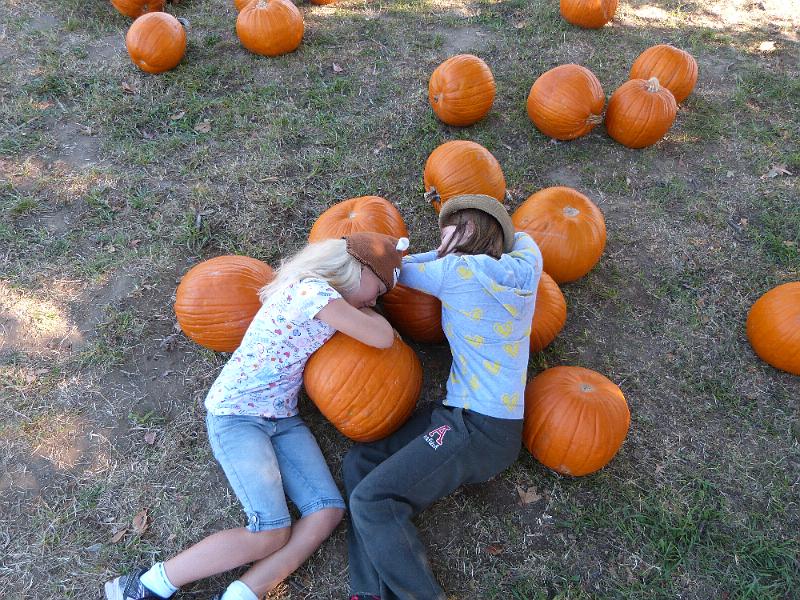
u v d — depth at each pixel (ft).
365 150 15.37
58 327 11.44
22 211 13.44
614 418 9.00
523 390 9.02
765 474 9.94
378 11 20.77
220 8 20.61
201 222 13.37
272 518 8.28
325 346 9.12
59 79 16.98
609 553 9.00
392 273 8.92
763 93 17.87
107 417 10.28
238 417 9.03
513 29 20.06
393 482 8.11
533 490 9.61
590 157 15.51
